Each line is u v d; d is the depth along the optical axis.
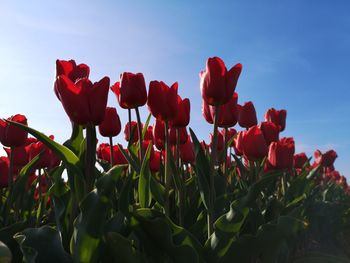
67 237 0.40
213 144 0.44
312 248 0.89
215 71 0.43
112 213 0.46
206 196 0.43
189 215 0.52
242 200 0.41
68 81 0.35
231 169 0.70
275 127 0.69
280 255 0.62
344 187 1.93
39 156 0.53
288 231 0.42
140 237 0.39
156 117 0.45
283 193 0.70
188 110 0.49
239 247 0.41
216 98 0.43
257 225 0.53
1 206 0.60
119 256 0.35
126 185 0.38
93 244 0.33
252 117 0.69
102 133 0.55
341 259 0.82
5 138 0.56
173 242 0.40
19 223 0.43
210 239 0.41
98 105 0.35
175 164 0.49
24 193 0.61
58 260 0.36
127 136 0.67
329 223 0.95
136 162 0.48
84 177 0.36
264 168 0.66
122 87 0.47
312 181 0.93
